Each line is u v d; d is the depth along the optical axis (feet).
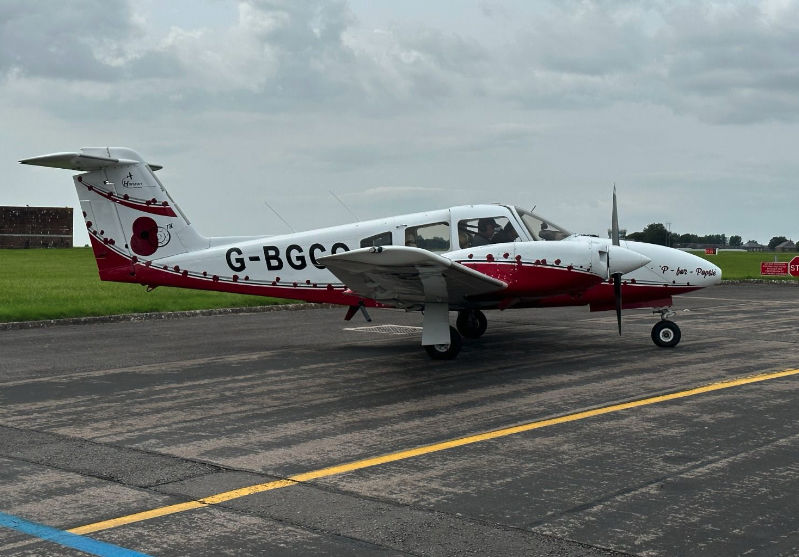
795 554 13.39
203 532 14.58
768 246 326.65
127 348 39.40
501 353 37.09
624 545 13.82
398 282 33.27
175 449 20.43
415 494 16.71
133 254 41.01
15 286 75.87
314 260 39.81
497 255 35.76
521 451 19.99
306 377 31.04
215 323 51.06
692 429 22.11
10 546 13.96
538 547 13.76
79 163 39.55
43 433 22.17
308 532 14.56
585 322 50.14
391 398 26.89
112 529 14.75
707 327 47.50
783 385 28.60
